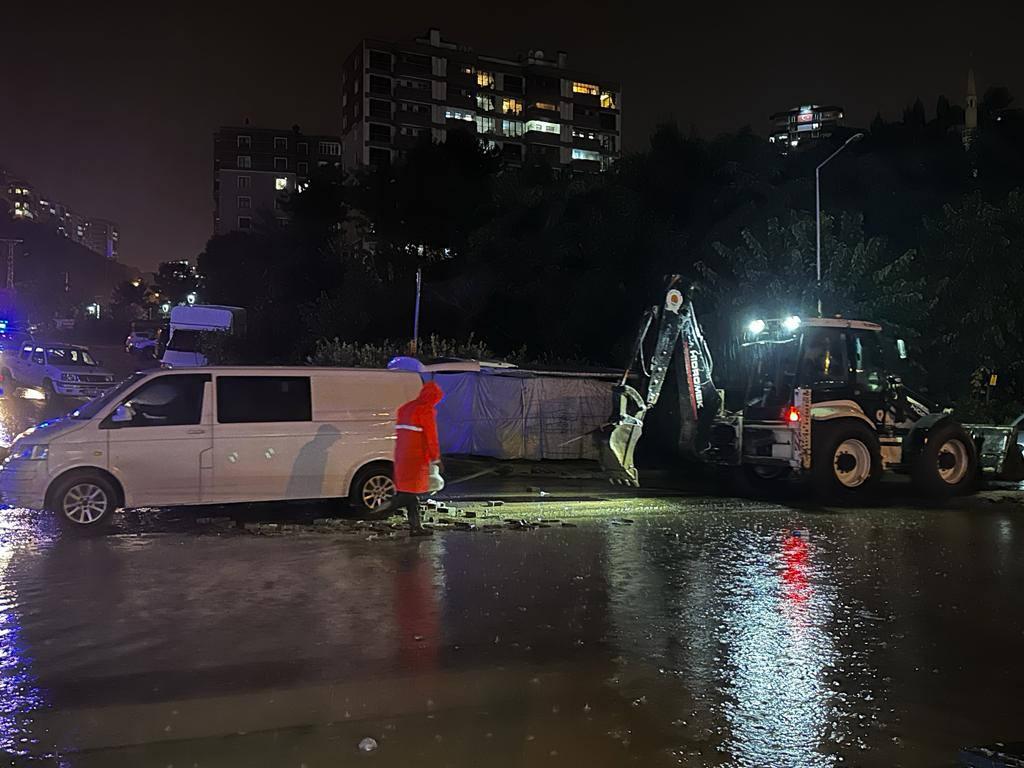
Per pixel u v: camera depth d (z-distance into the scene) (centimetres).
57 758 450
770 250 2616
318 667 594
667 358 1521
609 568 909
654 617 727
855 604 778
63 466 1062
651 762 455
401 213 4841
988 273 2505
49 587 802
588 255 3569
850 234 2670
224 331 3816
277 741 474
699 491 1559
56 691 545
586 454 1931
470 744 473
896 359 1566
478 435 1897
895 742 486
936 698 554
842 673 598
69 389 3012
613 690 560
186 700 531
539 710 524
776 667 609
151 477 1093
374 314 3838
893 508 1380
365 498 1180
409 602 762
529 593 799
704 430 1577
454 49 11162
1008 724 514
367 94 10669
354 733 486
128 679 567
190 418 1117
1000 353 2497
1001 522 1248
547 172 4331
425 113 10969
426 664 603
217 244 8262
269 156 12556
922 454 1480
